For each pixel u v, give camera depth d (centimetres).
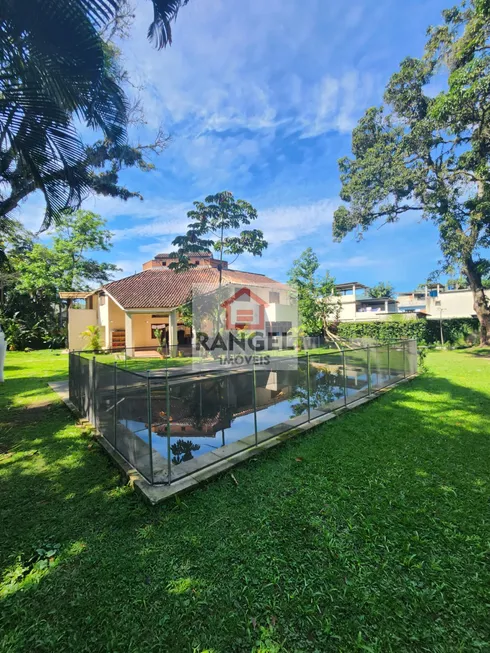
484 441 378
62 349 1902
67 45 265
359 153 1525
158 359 1324
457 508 244
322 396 575
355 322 1973
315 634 149
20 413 532
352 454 347
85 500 267
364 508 246
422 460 329
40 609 165
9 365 1167
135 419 340
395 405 540
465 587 172
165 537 217
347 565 189
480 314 1531
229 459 326
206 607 164
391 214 1522
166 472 296
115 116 389
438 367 972
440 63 1187
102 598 170
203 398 687
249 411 559
